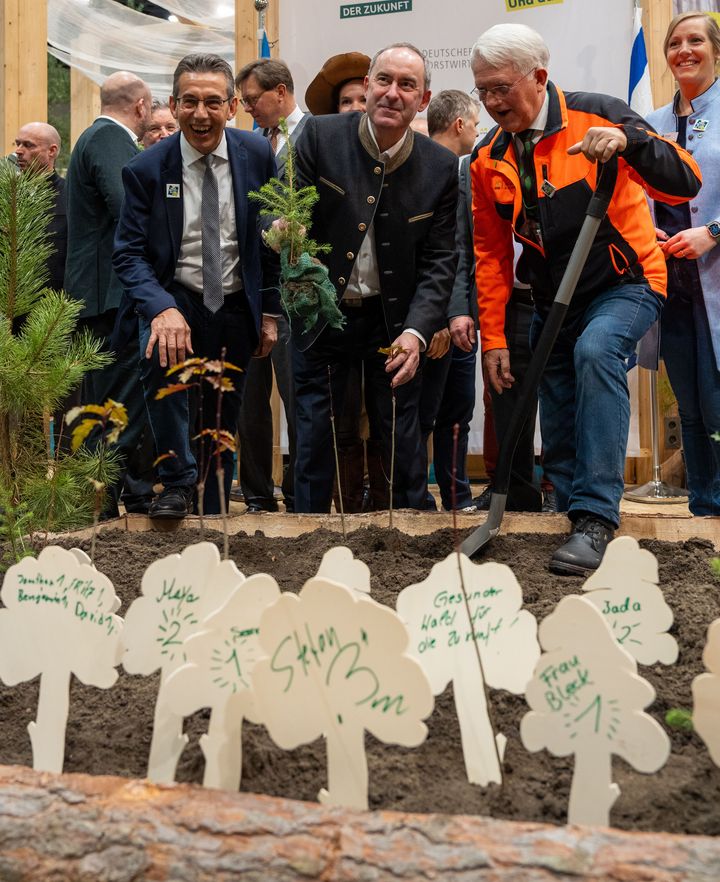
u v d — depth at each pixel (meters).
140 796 1.27
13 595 1.61
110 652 1.55
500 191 3.03
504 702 1.85
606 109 2.88
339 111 4.17
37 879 1.18
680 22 3.60
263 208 3.29
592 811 1.31
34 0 6.05
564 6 5.07
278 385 4.32
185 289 3.38
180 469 3.35
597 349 2.80
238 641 1.42
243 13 5.42
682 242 3.36
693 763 1.61
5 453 2.71
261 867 1.15
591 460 2.80
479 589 1.54
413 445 3.45
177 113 3.24
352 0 5.24
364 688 1.31
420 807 1.46
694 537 2.94
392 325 3.35
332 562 1.77
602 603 1.60
